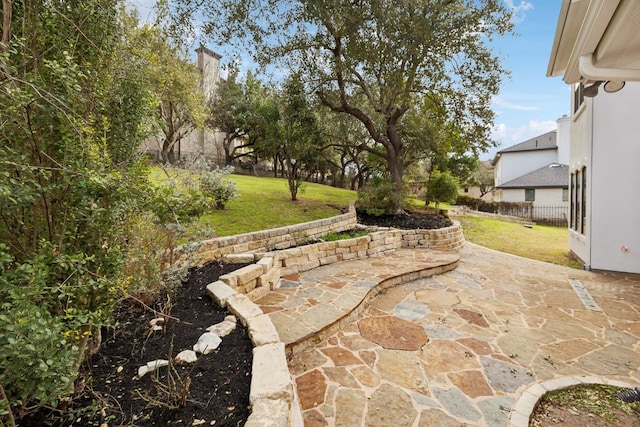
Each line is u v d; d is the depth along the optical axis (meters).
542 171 22.14
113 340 2.30
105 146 1.65
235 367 2.02
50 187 1.48
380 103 9.41
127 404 1.66
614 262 6.32
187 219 1.97
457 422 2.17
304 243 6.18
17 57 1.55
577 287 5.30
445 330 3.57
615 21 2.64
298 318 3.43
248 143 23.62
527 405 2.35
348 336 3.37
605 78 3.35
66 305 1.57
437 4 7.50
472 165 18.53
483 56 7.94
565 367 2.90
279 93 9.84
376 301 4.43
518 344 3.31
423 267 5.71
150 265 2.77
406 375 2.71
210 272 4.02
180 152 19.05
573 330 3.67
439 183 12.02
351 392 2.47
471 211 16.20
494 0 7.38
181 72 11.57
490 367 2.87
